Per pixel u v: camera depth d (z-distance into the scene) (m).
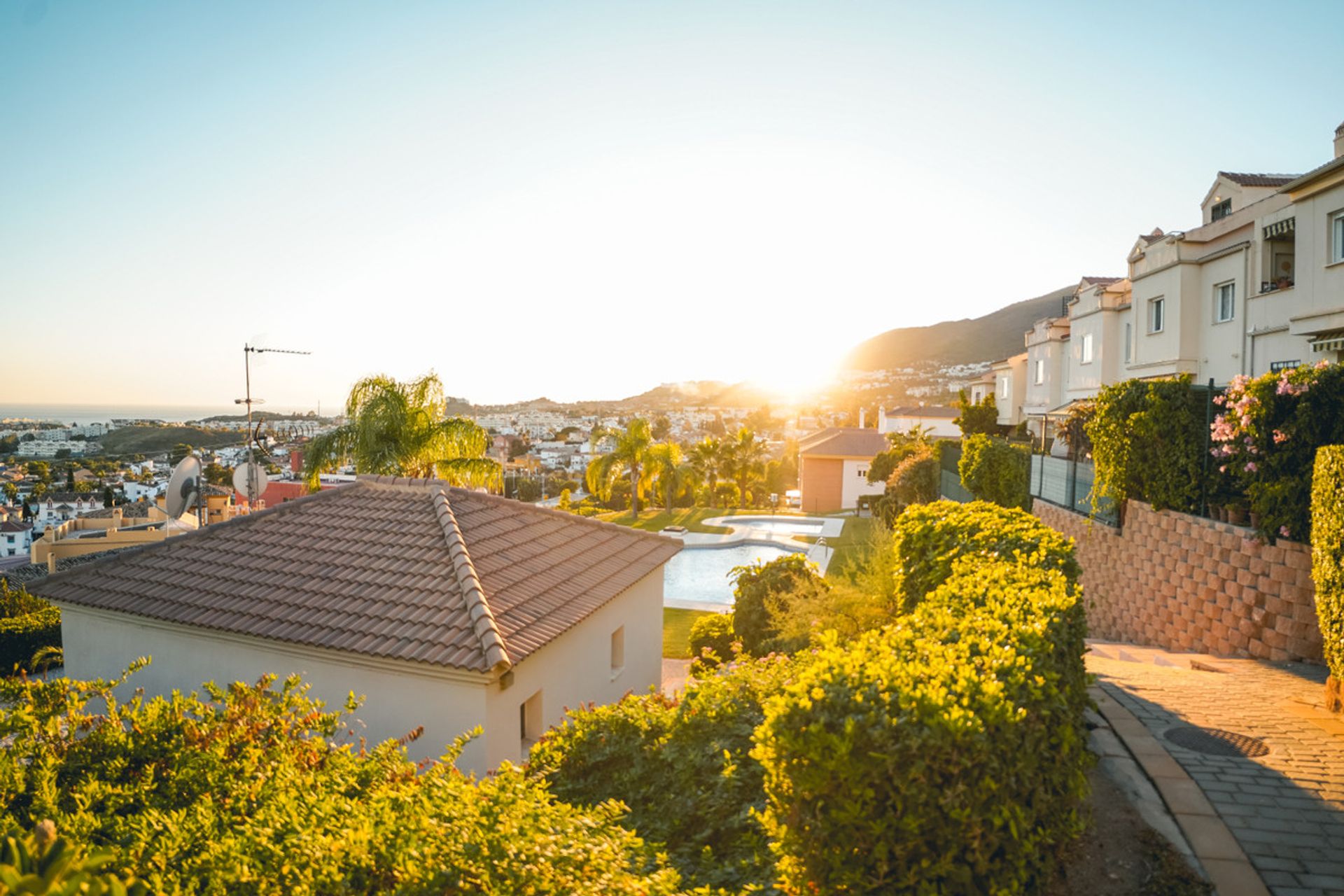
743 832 5.12
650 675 15.25
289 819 3.56
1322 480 7.31
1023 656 4.22
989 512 9.59
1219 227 21.16
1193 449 11.51
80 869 1.70
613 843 3.48
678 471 53.06
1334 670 7.08
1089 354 29.62
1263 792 5.23
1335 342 15.18
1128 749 5.98
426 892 2.99
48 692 5.33
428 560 11.24
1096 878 4.23
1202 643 10.95
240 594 10.84
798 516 47.56
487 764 9.09
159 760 4.87
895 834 3.33
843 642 9.51
